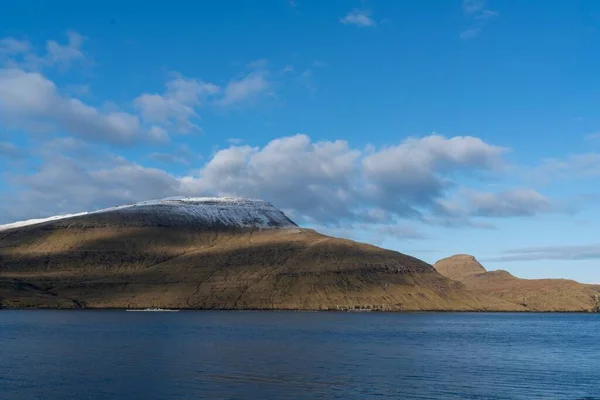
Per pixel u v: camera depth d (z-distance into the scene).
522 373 83.38
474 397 65.06
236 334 149.00
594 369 88.75
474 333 173.38
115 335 139.50
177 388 67.44
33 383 70.00
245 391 66.25
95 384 69.50
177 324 190.12
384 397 64.19
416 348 118.62
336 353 105.62
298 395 64.56
